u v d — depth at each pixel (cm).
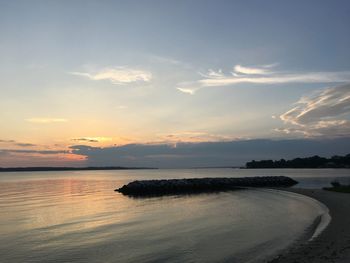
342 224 2188
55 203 4269
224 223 2583
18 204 4147
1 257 1741
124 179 12506
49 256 1750
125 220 2870
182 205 3969
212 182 7400
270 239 1969
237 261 1570
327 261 1373
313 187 6656
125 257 1709
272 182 8069
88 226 2597
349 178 10044
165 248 1862
